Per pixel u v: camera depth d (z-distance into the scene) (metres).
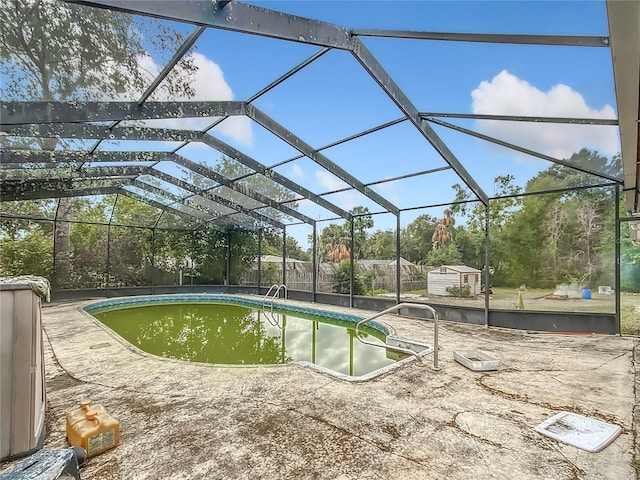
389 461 2.10
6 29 2.72
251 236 13.13
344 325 8.39
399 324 6.82
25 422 2.01
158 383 3.47
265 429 2.50
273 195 9.58
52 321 6.94
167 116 4.51
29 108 3.66
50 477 1.46
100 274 11.37
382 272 8.85
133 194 10.52
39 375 2.25
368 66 3.94
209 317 9.80
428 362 4.19
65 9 2.59
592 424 2.55
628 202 5.66
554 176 5.98
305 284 11.02
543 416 2.71
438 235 7.75
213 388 3.34
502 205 6.73
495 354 4.54
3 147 5.37
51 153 5.92
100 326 6.41
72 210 10.38
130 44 3.19
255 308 10.94
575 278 5.91
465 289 7.26
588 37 2.83
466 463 2.07
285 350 6.21
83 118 3.95
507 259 6.67
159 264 12.77
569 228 5.98
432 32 3.30
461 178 6.11
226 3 2.85
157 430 2.48
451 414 2.76
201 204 11.03
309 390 3.29
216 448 2.24
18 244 9.70
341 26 3.64
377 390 3.29
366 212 9.02
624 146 3.14
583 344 5.06
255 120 5.38
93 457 2.12
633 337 5.44
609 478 1.92
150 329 8.25
